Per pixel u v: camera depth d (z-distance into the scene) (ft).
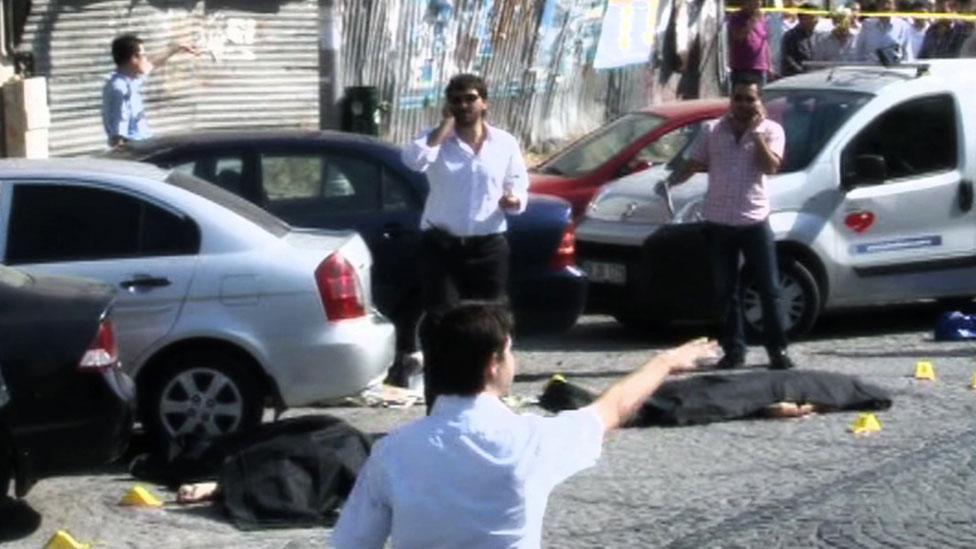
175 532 36.52
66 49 70.64
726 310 51.62
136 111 61.52
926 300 60.39
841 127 57.52
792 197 56.29
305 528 36.86
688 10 106.83
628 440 43.86
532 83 95.30
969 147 58.54
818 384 46.62
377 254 50.26
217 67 77.41
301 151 50.57
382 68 84.43
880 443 43.14
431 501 18.78
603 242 57.16
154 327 41.75
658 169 59.52
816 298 56.54
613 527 36.55
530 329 51.55
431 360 19.35
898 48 93.76
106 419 36.14
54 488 39.91
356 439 38.34
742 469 40.96
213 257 42.04
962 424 45.01
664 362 19.66
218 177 49.96
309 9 80.23
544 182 62.49
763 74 86.43
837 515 37.06
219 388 42.01
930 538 35.37
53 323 35.96
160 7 74.54
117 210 42.29
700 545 35.17
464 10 89.20
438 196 43.19
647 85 105.19
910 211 57.62
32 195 42.24
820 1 107.45
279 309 41.88
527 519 18.83
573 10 97.30
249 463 37.68
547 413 45.44
